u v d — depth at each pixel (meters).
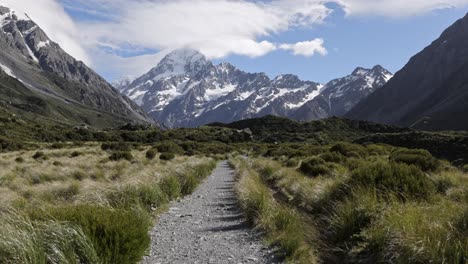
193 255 8.66
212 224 12.00
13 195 14.68
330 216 10.47
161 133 133.88
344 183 12.64
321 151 44.06
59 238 6.67
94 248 6.84
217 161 54.66
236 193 17.89
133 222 7.92
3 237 6.29
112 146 61.12
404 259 6.81
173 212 14.02
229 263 8.06
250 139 150.62
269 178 24.31
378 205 9.65
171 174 19.34
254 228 11.03
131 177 17.47
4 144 62.12
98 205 9.19
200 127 171.88
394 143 89.50
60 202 13.53
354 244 8.55
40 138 111.69
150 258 8.43
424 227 7.41
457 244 6.70
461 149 67.69
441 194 13.15
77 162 32.53
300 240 8.96
